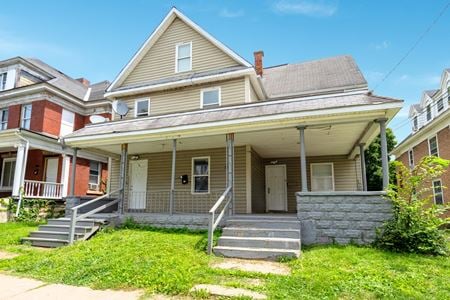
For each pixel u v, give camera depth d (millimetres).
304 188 7352
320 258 5574
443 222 5973
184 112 10312
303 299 3664
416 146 18953
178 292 4004
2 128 16484
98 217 9000
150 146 11227
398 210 6512
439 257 5578
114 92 13703
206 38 12984
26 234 8719
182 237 7305
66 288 4297
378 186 23453
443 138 15180
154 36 13820
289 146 11164
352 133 9148
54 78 18719
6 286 4414
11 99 16594
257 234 6727
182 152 11953
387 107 6793
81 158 16859
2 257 6453
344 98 7980
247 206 10406
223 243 6457
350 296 3760
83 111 18328
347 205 6965
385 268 4855
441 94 16500
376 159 23891
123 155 9930
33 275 4988
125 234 7781
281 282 4277
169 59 13555
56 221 9148
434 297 3705
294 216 7973
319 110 7312
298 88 14273
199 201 11297
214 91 12406
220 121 8305
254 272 4785
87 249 6387
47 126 15648
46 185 14711
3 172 16484
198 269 4973
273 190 13227
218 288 4047
